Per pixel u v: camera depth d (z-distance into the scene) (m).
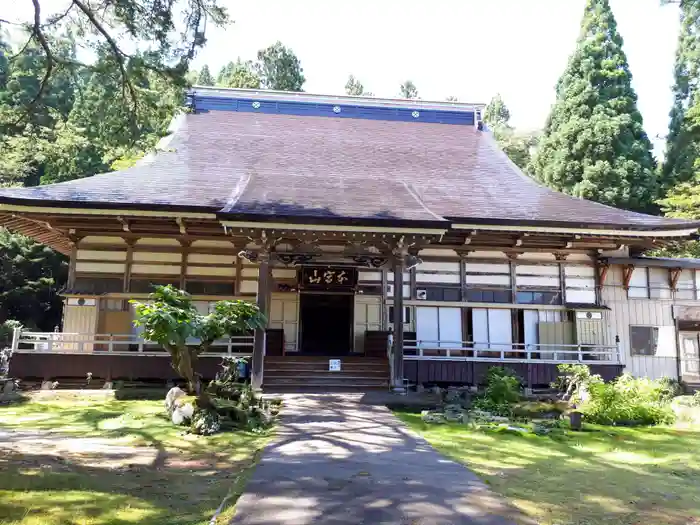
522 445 8.20
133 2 9.79
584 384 11.58
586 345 15.06
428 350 15.70
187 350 9.23
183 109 11.73
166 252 15.34
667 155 28.61
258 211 11.89
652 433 9.61
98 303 14.80
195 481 5.94
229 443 7.95
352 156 19.09
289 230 11.98
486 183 17.97
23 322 27.48
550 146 29.91
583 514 4.96
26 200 12.61
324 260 15.05
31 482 5.61
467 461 6.94
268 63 40.28
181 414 9.20
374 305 16.05
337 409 10.62
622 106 27.80
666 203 23.88
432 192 16.62
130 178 15.30
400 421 9.66
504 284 16.30
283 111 21.70
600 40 28.84
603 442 8.70
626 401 10.83
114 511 4.77
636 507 5.25
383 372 13.45
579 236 14.95
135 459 6.94
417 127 22.09
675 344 16.44
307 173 17.33
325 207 12.82
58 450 7.38
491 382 11.80
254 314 9.73
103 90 10.71
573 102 28.67
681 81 27.89
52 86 11.02
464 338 15.93
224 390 10.57
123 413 10.49
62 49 10.48
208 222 14.27
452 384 14.55
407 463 6.68
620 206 26.94
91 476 5.98
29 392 12.66
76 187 14.07
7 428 9.06
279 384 12.86
